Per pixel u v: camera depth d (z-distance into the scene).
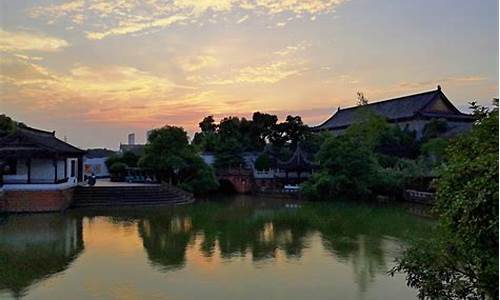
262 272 13.20
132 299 10.80
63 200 26.62
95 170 49.69
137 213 26.06
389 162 42.50
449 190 6.85
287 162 45.81
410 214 27.25
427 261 7.09
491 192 5.78
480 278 6.30
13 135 27.48
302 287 11.78
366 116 54.31
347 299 10.88
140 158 41.56
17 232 19.27
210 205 31.62
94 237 18.33
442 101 58.78
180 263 14.17
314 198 36.59
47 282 12.02
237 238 18.61
